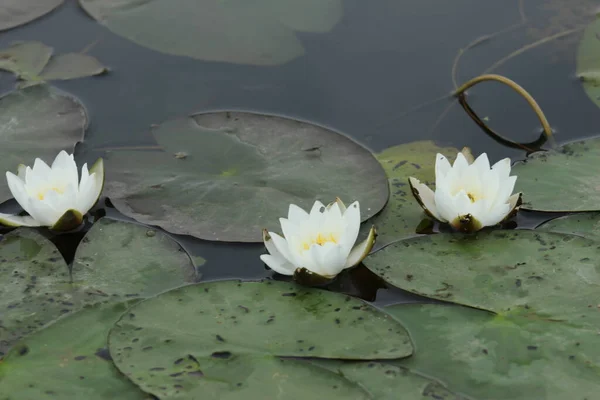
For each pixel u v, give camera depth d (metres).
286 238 2.28
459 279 2.26
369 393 1.84
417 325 2.09
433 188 2.74
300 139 2.96
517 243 2.39
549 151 2.88
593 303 2.11
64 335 2.03
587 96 3.36
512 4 4.08
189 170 2.79
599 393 1.84
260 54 3.62
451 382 1.89
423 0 4.10
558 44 3.73
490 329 2.05
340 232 2.31
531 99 3.14
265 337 2.01
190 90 3.37
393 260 2.35
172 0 3.99
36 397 1.83
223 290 2.21
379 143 3.08
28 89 3.24
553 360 1.94
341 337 2.01
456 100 3.37
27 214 2.65
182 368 1.89
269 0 4.02
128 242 2.43
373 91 3.42
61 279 2.27
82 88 3.36
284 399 1.80
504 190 2.43
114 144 2.98
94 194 2.57
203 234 2.50
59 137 2.99
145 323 2.05
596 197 2.61
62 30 3.79
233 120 3.07
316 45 3.71
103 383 1.88
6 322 2.08
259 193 2.67
